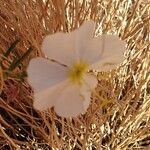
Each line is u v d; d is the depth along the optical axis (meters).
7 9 0.37
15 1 0.36
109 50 0.21
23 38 0.35
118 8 0.40
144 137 0.39
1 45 0.36
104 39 0.21
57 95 0.20
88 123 0.36
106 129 0.39
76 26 0.35
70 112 0.20
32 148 0.38
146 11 0.42
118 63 0.21
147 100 0.38
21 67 0.33
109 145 0.39
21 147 0.38
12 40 0.36
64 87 0.20
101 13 0.39
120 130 0.38
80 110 0.20
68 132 0.36
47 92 0.20
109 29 0.39
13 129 0.37
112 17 0.39
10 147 0.36
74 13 0.37
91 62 0.21
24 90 0.35
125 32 0.39
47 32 0.35
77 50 0.20
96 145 0.37
